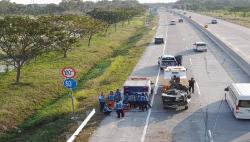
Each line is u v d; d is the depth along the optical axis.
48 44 38.88
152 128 23.41
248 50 56.69
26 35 35.94
